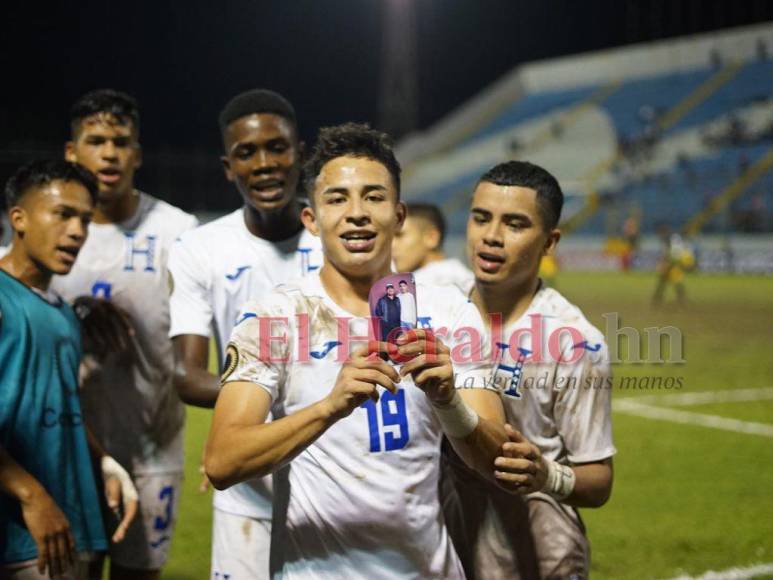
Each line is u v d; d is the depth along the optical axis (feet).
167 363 13.11
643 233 100.48
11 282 9.53
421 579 7.59
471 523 9.01
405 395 7.59
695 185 103.81
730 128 108.78
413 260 17.78
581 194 110.42
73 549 8.99
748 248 89.61
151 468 12.94
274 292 7.89
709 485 20.25
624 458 22.68
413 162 136.67
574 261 102.83
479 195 9.35
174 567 15.56
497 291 9.42
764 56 119.65
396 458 7.52
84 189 9.94
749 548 16.24
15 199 9.78
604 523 17.69
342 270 7.69
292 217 11.34
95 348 12.71
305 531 7.55
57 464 9.42
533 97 137.08
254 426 7.06
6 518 8.96
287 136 10.98
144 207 13.26
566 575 8.92
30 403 9.27
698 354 40.09
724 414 27.91
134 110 12.91
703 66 123.95
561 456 9.34
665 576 14.90
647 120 118.11
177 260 11.32
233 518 10.68
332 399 6.81
